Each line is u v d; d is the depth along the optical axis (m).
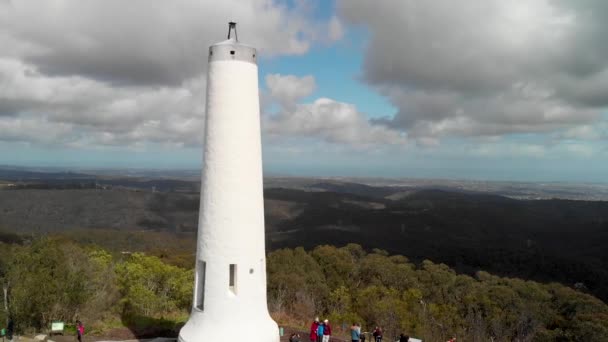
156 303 28.59
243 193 15.66
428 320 38.72
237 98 15.66
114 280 29.67
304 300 40.47
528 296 50.50
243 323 15.49
